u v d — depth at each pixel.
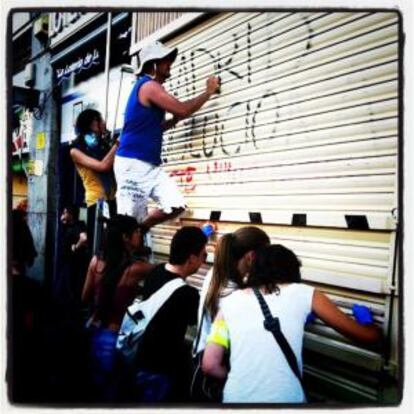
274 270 2.88
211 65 3.54
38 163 4.17
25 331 3.86
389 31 2.88
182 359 3.17
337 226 2.95
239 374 2.79
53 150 4.16
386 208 2.84
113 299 3.63
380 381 2.93
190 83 3.68
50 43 4.13
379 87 2.86
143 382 3.19
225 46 3.46
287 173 3.15
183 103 3.57
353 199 2.90
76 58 4.10
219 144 3.49
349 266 2.91
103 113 3.96
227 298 2.88
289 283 2.90
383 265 2.84
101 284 3.67
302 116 3.10
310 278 3.05
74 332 3.71
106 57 3.95
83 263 3.89
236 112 3.40
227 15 3.44
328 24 3.01
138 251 3.70
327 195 2.99
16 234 4.04
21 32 4.04
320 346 3.04
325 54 3.01
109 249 3.71
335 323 2.77
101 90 3.98
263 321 2.78
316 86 3.04
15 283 3.97
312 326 3.08
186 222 3.65
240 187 3.37
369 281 2.85
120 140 3.75
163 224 3.71
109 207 3.90
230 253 3.08
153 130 3.69
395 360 2.88
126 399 3.28
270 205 3.22
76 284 3.88
